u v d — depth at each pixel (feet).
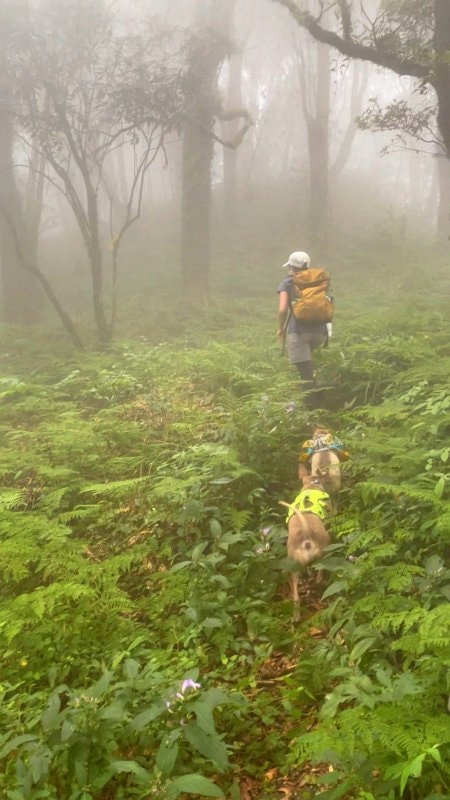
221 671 12.75
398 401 21.21
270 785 10.20
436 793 8.18
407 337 30.63
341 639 12.58
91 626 13.33
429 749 7.59
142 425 25.80
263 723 11.50
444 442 17.53
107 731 9.70
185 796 10.19
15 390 29.27
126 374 31.45
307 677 11.93
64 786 9.84
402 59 30.30
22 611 12.85
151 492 18.62
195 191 54.34
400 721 8.46
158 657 12.16
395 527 14.61
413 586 12.31
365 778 8.64
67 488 19.38
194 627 13.53
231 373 29.22
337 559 13.44
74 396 30.76
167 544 17.01
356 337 31.91
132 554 15.48
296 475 20.27
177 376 31.81
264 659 12.85
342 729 8.52
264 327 41.06
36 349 41.14
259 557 15.01
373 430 18.80
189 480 17.71
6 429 26.18
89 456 22.27
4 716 10.89
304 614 14.44
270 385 26.68
